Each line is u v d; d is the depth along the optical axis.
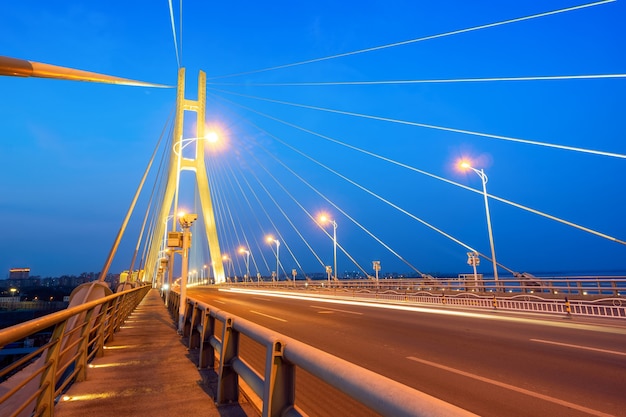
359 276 112.00
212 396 4.96
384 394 1.57
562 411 5.15
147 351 8.34
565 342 10.54
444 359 8.43
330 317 17.27
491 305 19.86
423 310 20.53
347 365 1.96
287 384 2.76
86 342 5.90
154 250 53.00
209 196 72.00
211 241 73.00
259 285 69.00
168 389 5.30
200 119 64.38
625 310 14.55
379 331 12.73
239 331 4.15
